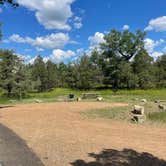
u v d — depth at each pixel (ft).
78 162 21.07
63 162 20.98
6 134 32.19
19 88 111.75
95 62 235.81
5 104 94.58
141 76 212.02
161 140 29.96
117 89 209.87
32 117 49.85
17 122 43.29
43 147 25.59
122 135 32.58
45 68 236.63
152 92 167.43
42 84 220.43
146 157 22.95
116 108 61.00
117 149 25.36
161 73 236.43
